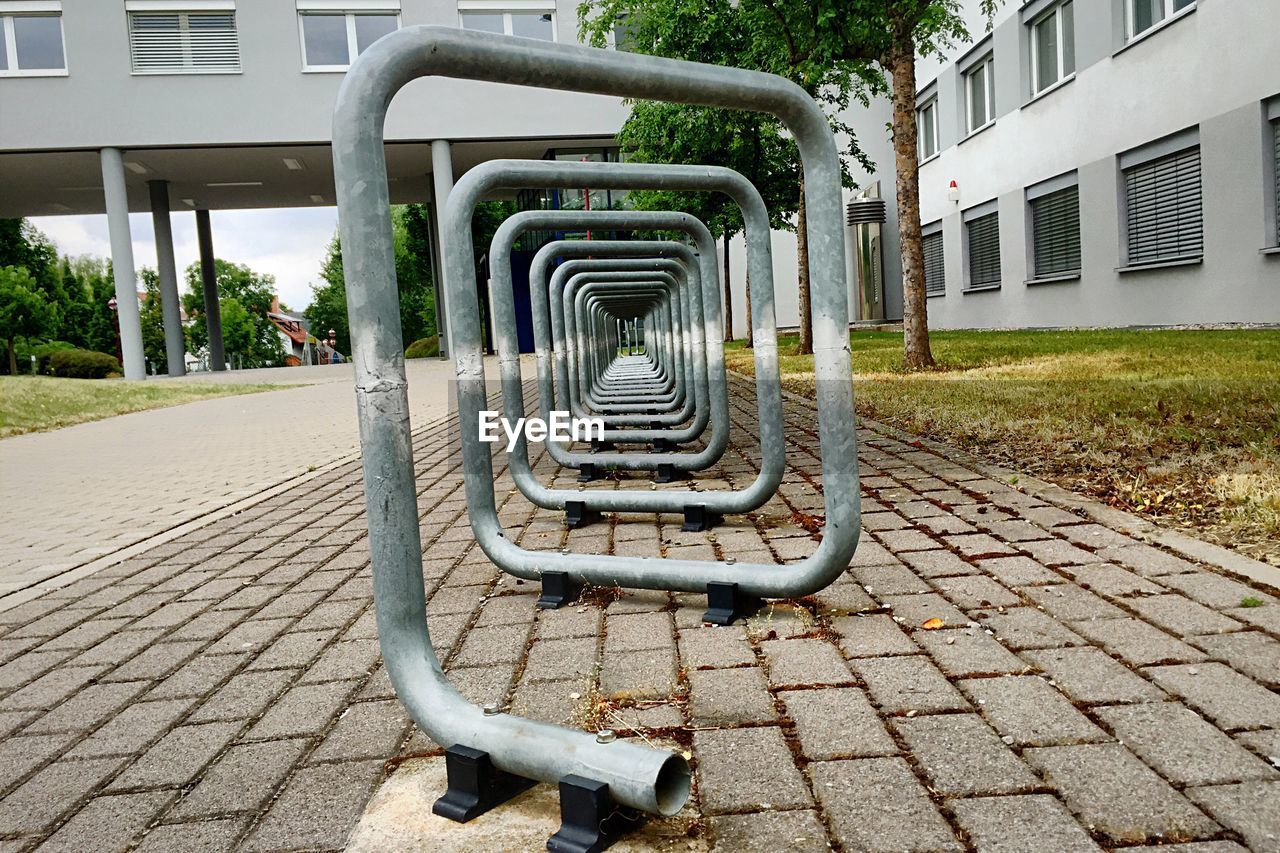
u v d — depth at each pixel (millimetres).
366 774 1948
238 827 1779
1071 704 1964
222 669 2697
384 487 1805
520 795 1800
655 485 5086
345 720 2240
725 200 15547
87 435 11094
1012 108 16312
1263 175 10477
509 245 4184
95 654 2936
